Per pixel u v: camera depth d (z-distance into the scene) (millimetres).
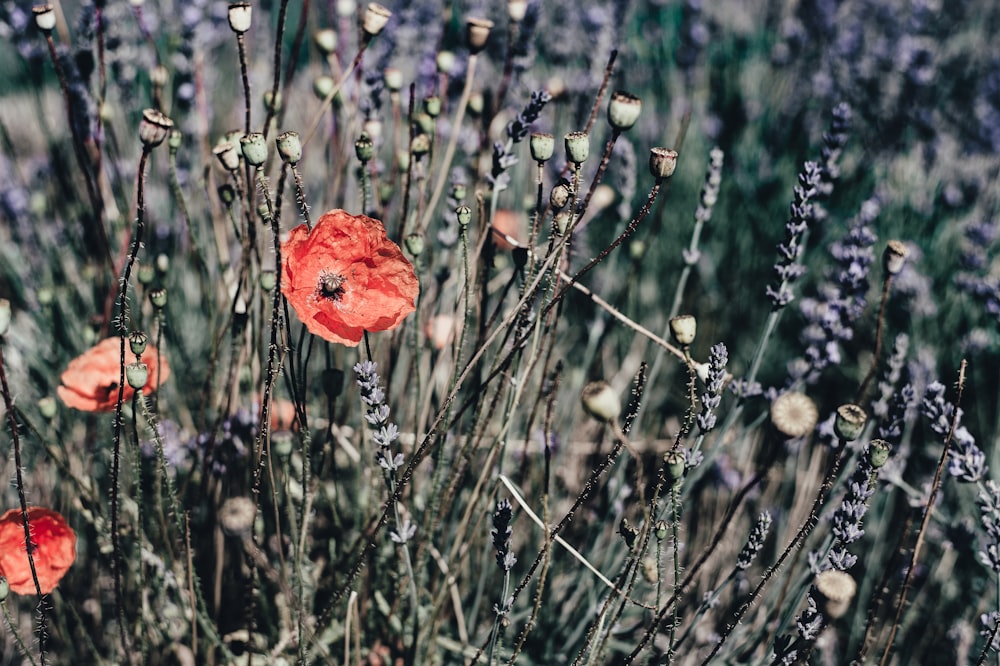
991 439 920
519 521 834
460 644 752
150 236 898
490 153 859
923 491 760
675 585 622
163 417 805
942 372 958
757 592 614
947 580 825
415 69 1062
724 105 1266
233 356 724
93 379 709
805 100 1232
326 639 736
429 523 707
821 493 596
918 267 1028
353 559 744
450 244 752
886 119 1146
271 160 736
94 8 803
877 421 792
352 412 842
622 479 752
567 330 958
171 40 923
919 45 1139
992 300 839
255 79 1072
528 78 889
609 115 607
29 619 786
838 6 1247
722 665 735
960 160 1121
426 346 766
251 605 664
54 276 922
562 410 874
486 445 804
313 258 644
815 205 801
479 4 1055
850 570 847
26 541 617
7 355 825
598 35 1017
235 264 799
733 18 1409
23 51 879
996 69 1287
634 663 734
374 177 773
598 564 795
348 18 896
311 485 706
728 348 1021
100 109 800
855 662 661
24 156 1137
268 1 1120
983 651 640
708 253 1100
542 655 765
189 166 933
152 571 751
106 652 787
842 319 763
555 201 625
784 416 570
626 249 1062
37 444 827
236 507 628
